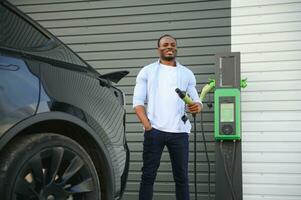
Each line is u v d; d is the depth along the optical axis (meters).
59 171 3.00
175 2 5.87
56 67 3.12
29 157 2.70
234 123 4.83
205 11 5.77
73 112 3.08
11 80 2.71
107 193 3.35
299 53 5.48
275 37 5.55
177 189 4.32
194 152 5.17
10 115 2.63
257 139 5.54
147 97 4.48
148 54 5.93
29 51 3.02
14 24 3.06
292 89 5.48
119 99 3.80
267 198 5.48
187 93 4.47
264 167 5.50
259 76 5.57
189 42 5.80
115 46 6.04
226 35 5.70
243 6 5.66
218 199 4.96
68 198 3.00
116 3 6.06
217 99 4.90
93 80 3.47
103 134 3.35
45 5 6.26
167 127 4.24
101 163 3.35
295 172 5.43
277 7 5.57
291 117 5.47
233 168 4.93
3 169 2.58
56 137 2.91
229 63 4.96
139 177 5.89
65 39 6.19
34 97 2.81
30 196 2.71
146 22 5.96
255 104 5.56
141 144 5.91
